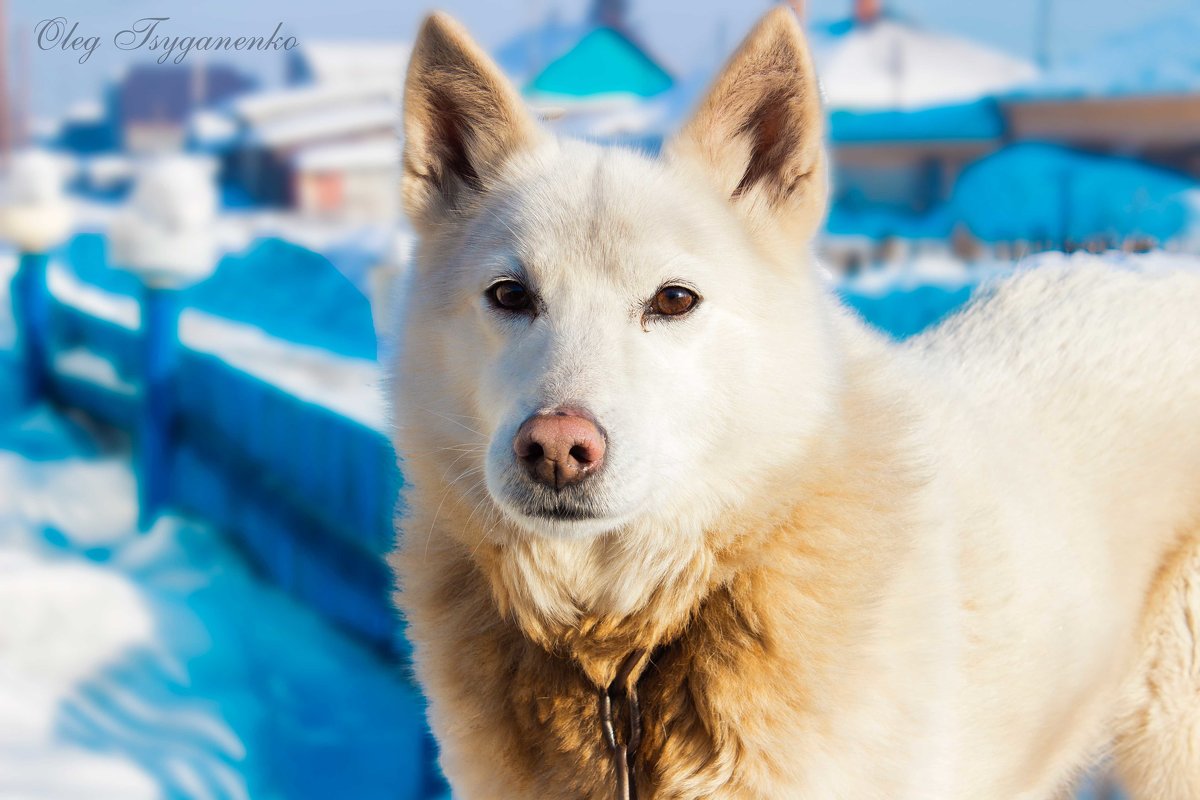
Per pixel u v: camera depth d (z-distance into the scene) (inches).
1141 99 473.4
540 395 88.4
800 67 97.0
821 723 88.8
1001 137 526.6
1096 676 116.3
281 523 211.3
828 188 100.3
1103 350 124.8
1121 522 118.5
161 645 165.2
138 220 250.7
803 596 91.5
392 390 105.3
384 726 162.7
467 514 98.4
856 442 97.0
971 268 309.0
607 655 95.5
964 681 102.0
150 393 254.7
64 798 122.7
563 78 751.1
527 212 96.9
